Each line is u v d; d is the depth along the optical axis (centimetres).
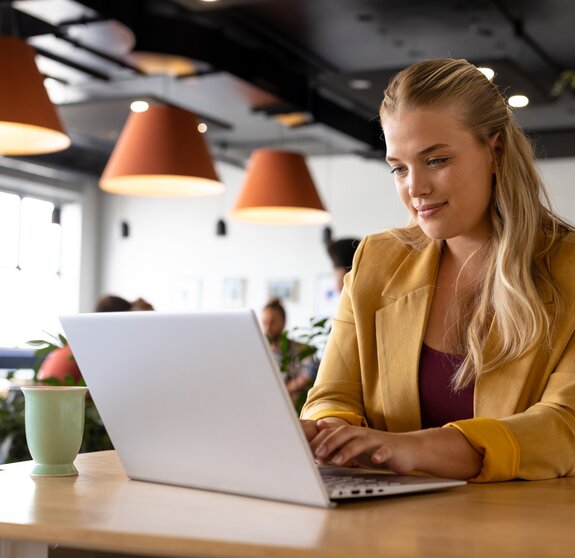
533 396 141
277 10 664
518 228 143
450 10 631
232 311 103
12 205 1148
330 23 677
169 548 88
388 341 151
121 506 105
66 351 333
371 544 84
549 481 129
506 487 122
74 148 1050
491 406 140
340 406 153
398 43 709
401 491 112
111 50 638
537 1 641
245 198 623
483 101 142
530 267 144
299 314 1123
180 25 657
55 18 577
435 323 150
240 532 90
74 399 134
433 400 147
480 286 147
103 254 1241
